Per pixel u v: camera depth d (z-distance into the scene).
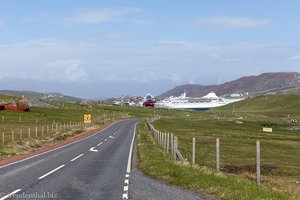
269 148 63.88
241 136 91.38
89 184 19.19
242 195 15.48
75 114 168.00
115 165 28.11
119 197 15.87
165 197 15.95
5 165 27.30
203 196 16.22
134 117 193.00
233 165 37.25
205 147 58.19
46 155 35.78
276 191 17.72
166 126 124.06
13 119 124.62
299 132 131.12
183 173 21.19
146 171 24.31
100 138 64.88
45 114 152.25
